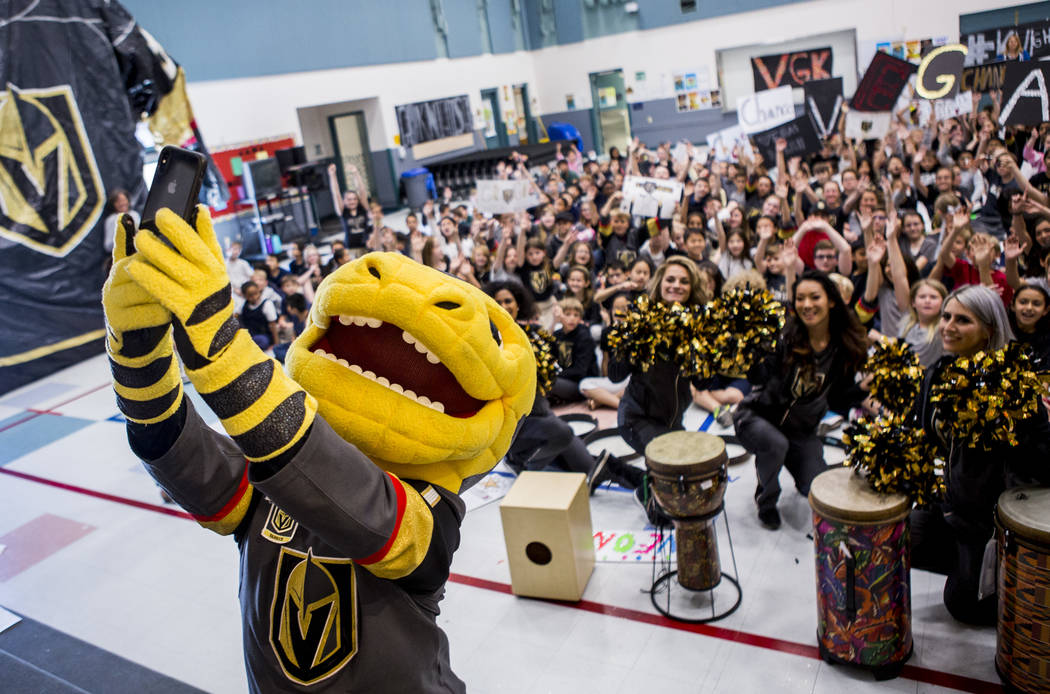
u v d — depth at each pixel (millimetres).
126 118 10078
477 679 3463
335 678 1461
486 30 21922
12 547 5211
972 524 3270
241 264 9875
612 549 4297
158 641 4039
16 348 9164
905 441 3025
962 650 3244
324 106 19359
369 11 18188
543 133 23812
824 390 4250
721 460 3506
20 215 9234
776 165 10430
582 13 22250
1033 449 2998
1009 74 8398
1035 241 6453
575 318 6285
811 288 4039
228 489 1583
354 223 11594
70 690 3656
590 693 3291
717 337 4109
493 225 10742
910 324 5258
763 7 19984
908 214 6859
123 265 1163
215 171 11773
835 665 3242
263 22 15695
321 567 1495
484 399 1561
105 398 8242
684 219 9820
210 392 1155
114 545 5082
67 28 9508
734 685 3221
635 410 4605
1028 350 3018
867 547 2949
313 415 1236
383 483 1339
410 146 19594
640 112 22422
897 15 18625
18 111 9180
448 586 4164
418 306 1434
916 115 14984
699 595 3812
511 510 3811
